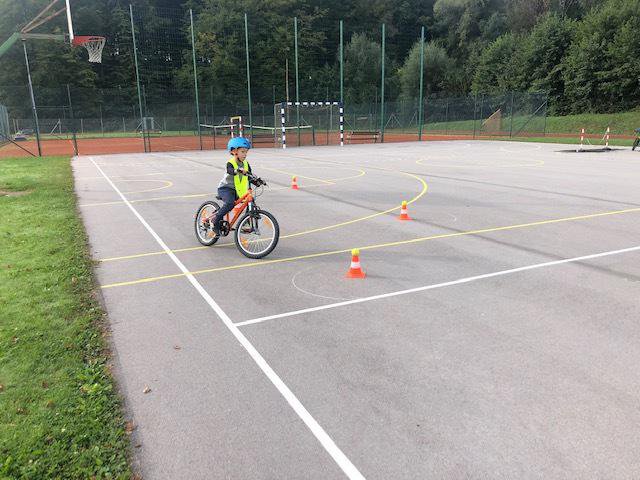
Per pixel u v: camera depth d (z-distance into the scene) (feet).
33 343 13.99
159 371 12.71
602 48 145.89
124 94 194.59
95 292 18.29
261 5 204.74
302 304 17.07
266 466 9.31
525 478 8.90
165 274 20.53
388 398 11.41
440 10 233.14
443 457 9.46
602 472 9.04
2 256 22.74
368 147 104.42
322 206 35.42
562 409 10.91
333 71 211.20
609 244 24.36
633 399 11.26
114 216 32.55
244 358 13.35
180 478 9.05
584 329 14.87
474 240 25.40
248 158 78.28
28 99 174.60
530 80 168.25
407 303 17.06
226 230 24.40
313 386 11.96
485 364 12.89
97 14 205.36
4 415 10.75
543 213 32.14
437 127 160.56
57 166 67.15
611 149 86.02
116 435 10.18
